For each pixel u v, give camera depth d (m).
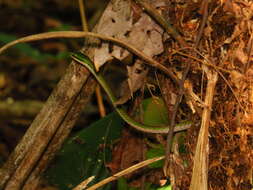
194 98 1.06
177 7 1.05
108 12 1.06
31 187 1.14
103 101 2.29
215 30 1.04
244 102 1.05
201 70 1.06
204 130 1.04
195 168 1.04
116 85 2.29
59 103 1.09
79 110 1.11
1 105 2.19
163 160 1.14
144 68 1.07
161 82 1.10
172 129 1.05
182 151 1.13
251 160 1.07
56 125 1.10
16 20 3.17
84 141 1.23
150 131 1.08
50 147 1.12
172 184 1.09
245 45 1.04
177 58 1.07
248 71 1.04
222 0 1.03
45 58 2.53
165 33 1.06
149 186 1.16
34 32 3.12
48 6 3.31
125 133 1.15
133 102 1.13
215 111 1.06
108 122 1.21
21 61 2.64
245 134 1.06
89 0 3.27
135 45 1.06
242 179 1.06
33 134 1.10
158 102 1.13
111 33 1.06
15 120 2.18
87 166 1.23
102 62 1.06
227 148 1.06
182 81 1.05
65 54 2.50
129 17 1.06
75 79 1.08
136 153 1.15
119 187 1.18
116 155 1.16
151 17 1.06
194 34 1.05
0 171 1.12
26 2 3.29
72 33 1.03
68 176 1.24
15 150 1.12
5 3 3.28
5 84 2.49
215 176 1.07
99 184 1.08
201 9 1.04
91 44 1.06
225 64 1.05
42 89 2.52
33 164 1.11
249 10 1.03
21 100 2.40
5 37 2.50
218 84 1.06
